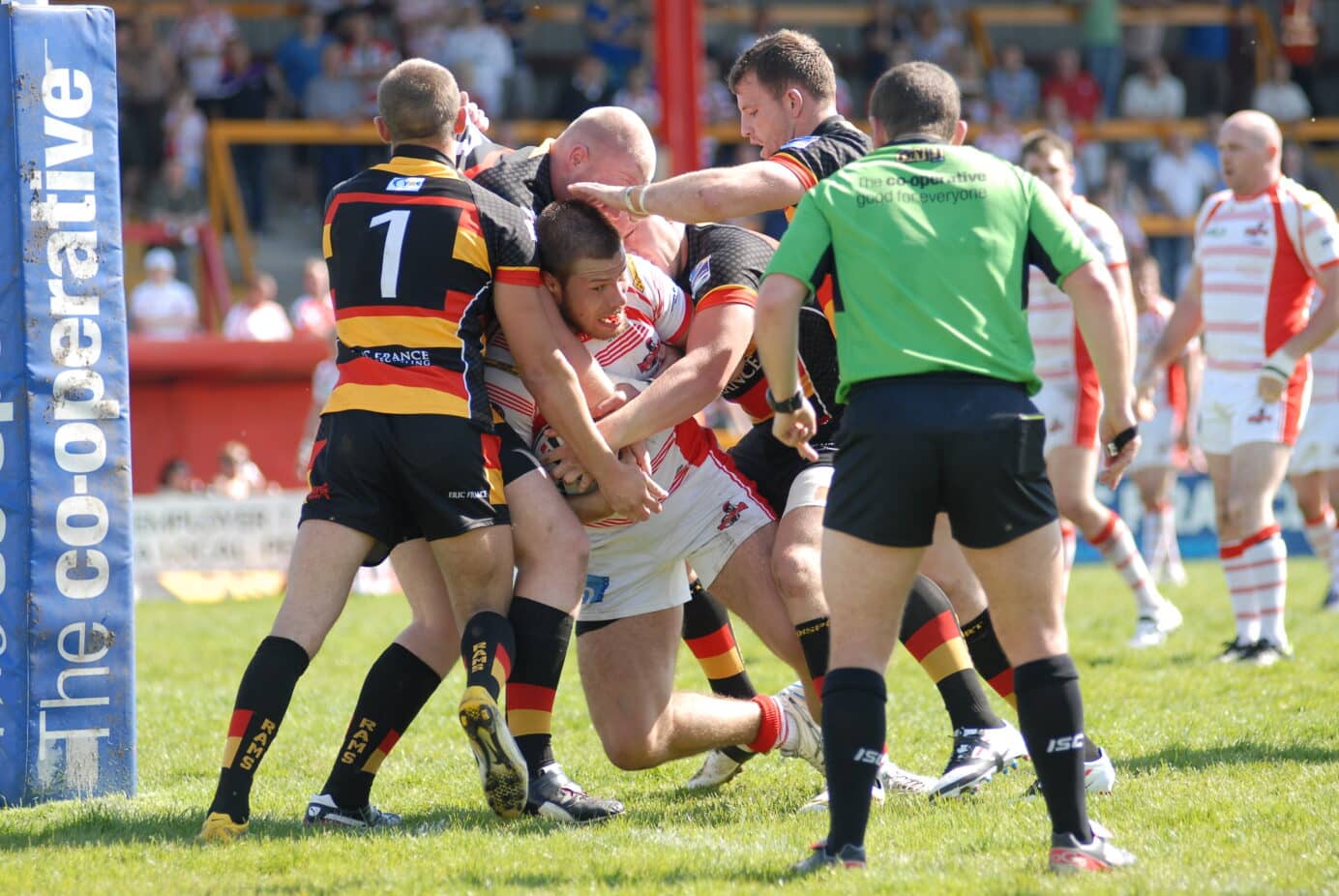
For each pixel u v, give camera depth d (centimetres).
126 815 1691
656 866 1401
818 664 1653
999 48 9288
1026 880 1303
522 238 1600
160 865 1440
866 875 1320
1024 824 1553
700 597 1875
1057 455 2834
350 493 1558
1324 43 9388
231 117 7038
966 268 1351
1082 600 3988
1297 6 8912
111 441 1794
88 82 1777
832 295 1569
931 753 2033
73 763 1794
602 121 1697
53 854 1498
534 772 1648
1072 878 1310
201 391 5638
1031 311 2792
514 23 7619
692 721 1692
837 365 1734
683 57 5631
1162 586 4319
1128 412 1395
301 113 7269
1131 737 2059
